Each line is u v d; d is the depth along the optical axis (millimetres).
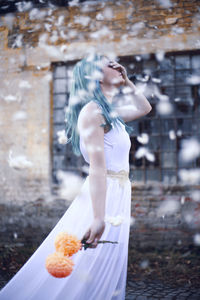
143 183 4805
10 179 4973
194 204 4539
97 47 4730
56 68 5023
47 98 4918
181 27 4543
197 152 4578
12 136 4988
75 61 4902
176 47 4539
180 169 4719
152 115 4797
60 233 1423
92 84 1616
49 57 4875
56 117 5016
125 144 1640
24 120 4965
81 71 1683
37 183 4914
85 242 1403
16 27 4949
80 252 1532
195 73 4629
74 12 4816
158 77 4707
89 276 1508
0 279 3342
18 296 1521
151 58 4734
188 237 4504
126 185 1656
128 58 4754
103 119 1536
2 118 5004
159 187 4641
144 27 4645
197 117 4672
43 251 1591
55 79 5023
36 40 4918
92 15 4777
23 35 4938
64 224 1627
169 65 4695
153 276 3525
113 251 1579
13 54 4961
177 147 4742
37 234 4766
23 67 4953
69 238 1386
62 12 4848
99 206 1411
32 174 4934
